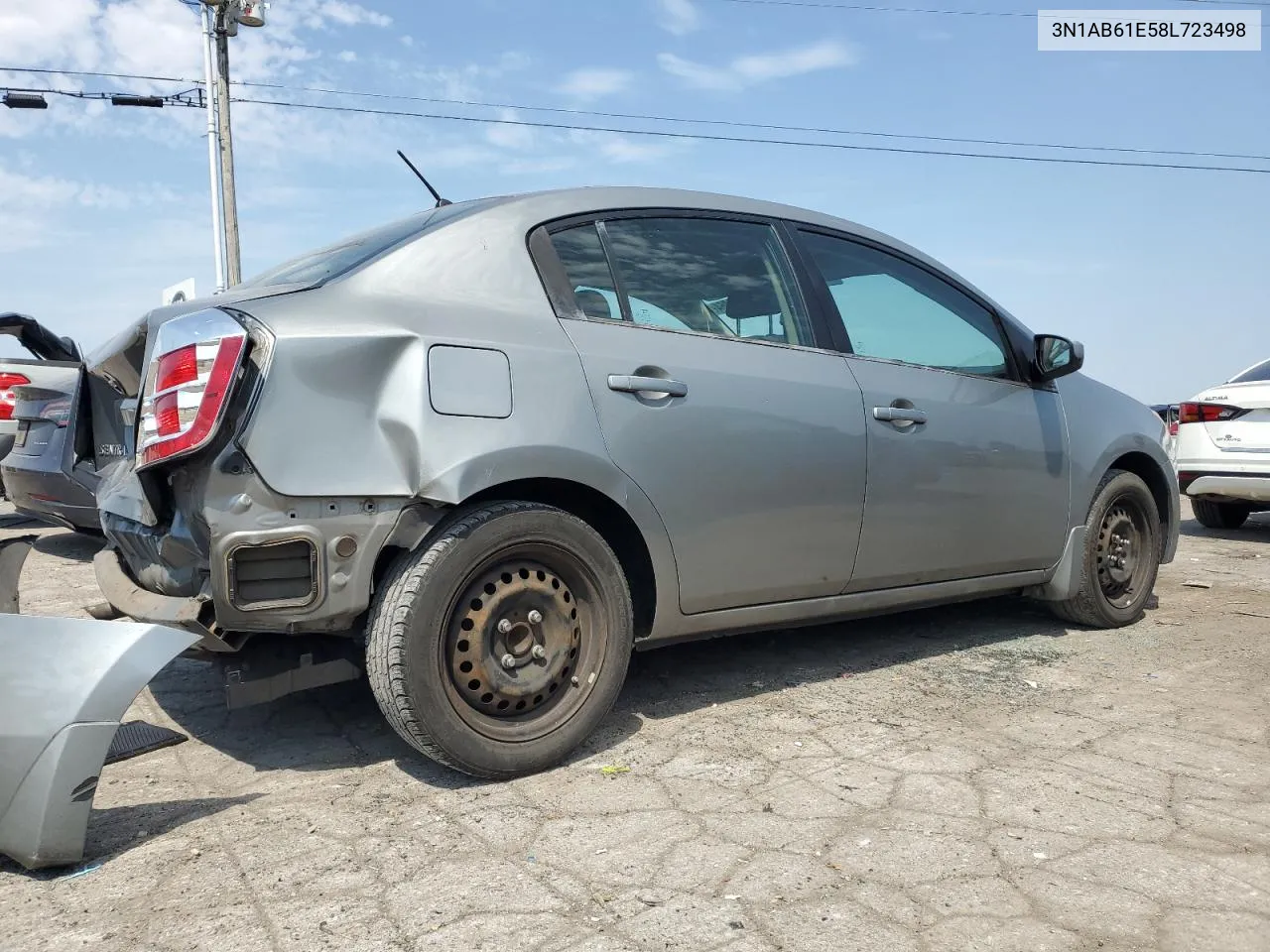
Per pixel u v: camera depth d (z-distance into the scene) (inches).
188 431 100.0
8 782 90.4
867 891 88.2
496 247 121.3
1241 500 337.4
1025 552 169.6
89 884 89.8
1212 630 191.3
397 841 98.3
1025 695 147.4
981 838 98.9
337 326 105.5
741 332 138.0
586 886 89.1
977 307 172.1
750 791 110.7
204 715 138.7
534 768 114.4
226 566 99.9
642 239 134.0
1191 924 82.8
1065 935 81.0
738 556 131.4
